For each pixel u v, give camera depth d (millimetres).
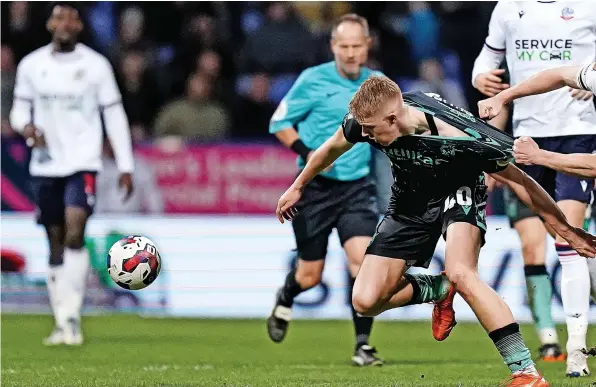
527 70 28688
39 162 38469
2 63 53719
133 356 34656
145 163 49312
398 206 23609
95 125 38688
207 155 49344
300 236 33156
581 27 28109
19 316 47906
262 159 49094
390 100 21156
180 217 49000
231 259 48719
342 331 42531
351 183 32406
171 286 48844
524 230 32094
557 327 39031
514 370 21641
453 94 53938
